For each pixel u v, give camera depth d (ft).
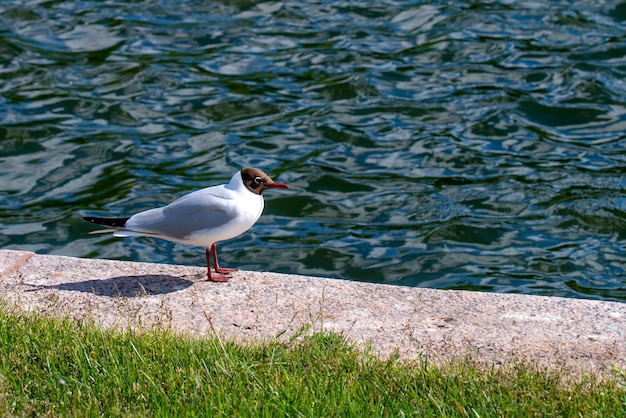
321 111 43.98
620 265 32.22
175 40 50.93
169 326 19.38
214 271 23.11
